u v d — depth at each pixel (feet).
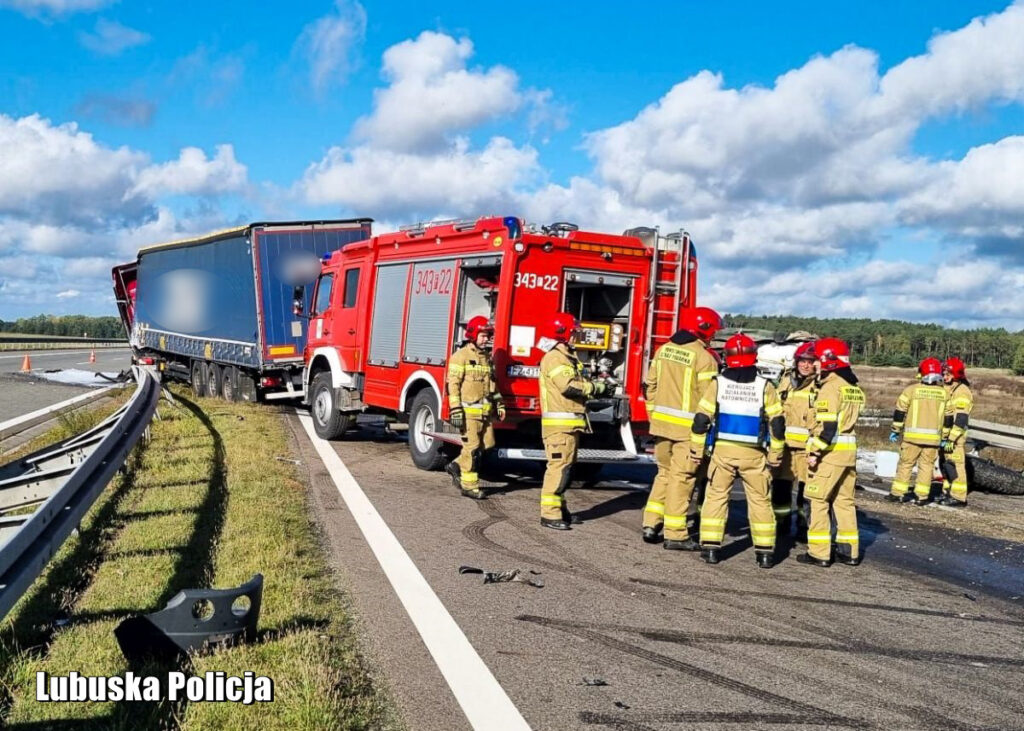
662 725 12.86
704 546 23.16
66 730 11.84
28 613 16.42
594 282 32.27
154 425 45.37
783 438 22.97
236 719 12.11
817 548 23.63
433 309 35.45
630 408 32.96
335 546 22.38
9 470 26.07
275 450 37.86
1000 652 16.80
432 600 18.29
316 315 47.09
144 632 13.93
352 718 12.41
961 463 35.55
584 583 20.35
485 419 30.27
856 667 15.65
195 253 68.74
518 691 13.85
